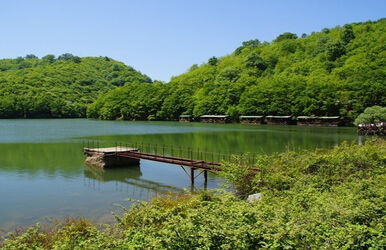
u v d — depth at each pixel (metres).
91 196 20.03
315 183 12.28
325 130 68.44
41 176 25.78
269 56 156.75
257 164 16.66
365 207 7.65
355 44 125.50
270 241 6.48
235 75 141.75
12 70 192.62
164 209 10.95
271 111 95.88
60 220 15.42
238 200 10.46
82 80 189.00
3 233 13.95
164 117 124.75
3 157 34.50
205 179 23.23
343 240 6.29
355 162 14.82
